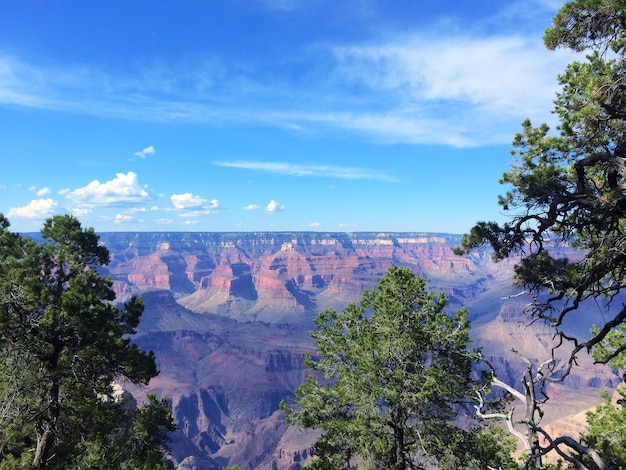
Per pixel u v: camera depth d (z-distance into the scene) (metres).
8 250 18.09
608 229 9.88
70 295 16.33
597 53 10.56
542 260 10.87
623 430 12.06
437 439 16.50
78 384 17.12
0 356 16.16
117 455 17.33
